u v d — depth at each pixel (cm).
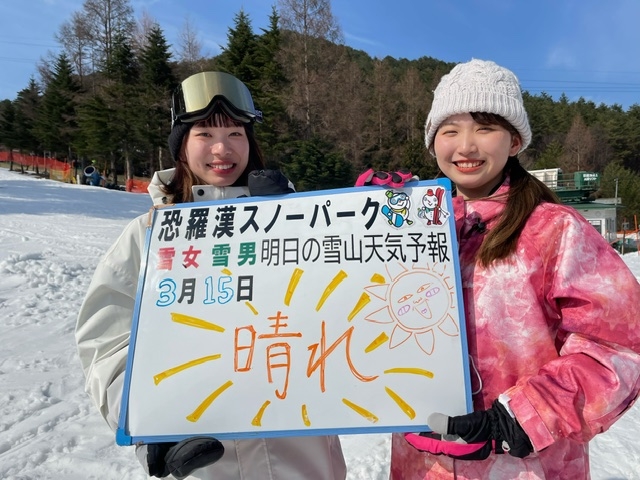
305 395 136
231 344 141
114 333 156
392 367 135
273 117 3078
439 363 134
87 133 3534
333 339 139
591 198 3059
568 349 124
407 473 154
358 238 148
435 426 123
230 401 137
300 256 148
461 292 138
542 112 6319
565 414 116
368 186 154
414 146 3572
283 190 160
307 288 144
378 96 4303
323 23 3391
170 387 138
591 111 6900
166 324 144
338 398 135
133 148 3725
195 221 157
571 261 125
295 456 159
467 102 140
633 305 120
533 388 120
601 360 117
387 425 132
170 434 135
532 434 117
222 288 147
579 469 136
